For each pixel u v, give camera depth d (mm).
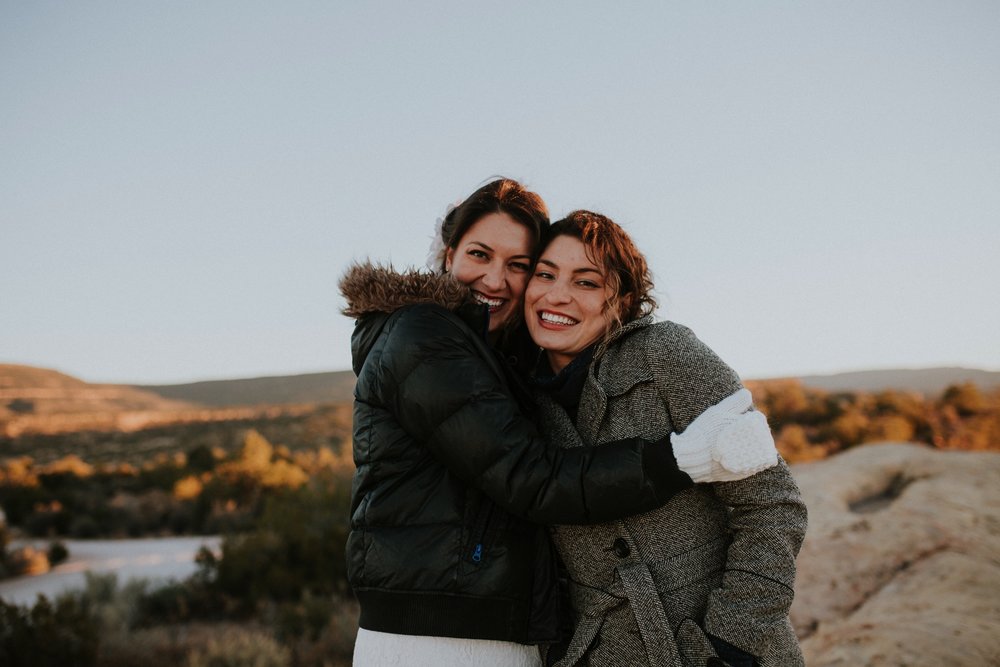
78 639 7961
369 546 1869
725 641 1758
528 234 2379
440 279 2018
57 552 16969
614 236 2098
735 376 1906
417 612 1792
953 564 3611
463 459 1792
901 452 5816
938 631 2953
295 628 8844
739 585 1776
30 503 23234
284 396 117312
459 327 1924
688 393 1873
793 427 19781
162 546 19094
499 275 2369
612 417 1997
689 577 1927
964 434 18859
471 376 1830
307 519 12312
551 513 1757
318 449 44375
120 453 52125
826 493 4965
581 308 2078
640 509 1759
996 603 3123
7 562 15648
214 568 11961
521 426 1830
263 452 24234
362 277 2008
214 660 7609
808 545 4164
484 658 1812
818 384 55438
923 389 44969
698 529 1963
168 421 84062
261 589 10469
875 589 3613
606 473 1732
